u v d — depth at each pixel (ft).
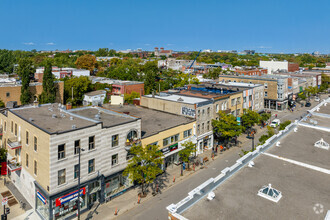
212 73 418.72
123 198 98.12
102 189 93.45
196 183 109.19
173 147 123.13
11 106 130.41
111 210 89.97
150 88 285.43
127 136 100.94
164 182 110.73
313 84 350.64
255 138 171.12
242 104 183.42
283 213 45.52
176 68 570.05
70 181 83.35
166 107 150.71
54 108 116.88
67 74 348.18
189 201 47.80
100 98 248.32
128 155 102.42
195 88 203.72
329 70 445.78
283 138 86.48
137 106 165.07
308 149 76.38
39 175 84.02
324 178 58.70
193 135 135.33
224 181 57.72
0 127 116.67
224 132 141.18
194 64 599.16
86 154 86.58
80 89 252.62
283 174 60.70
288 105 278.46
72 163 83.10
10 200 94.53
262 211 46.16
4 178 111.75
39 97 210.79
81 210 87.76
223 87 202.08
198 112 138.51
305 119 107.34
